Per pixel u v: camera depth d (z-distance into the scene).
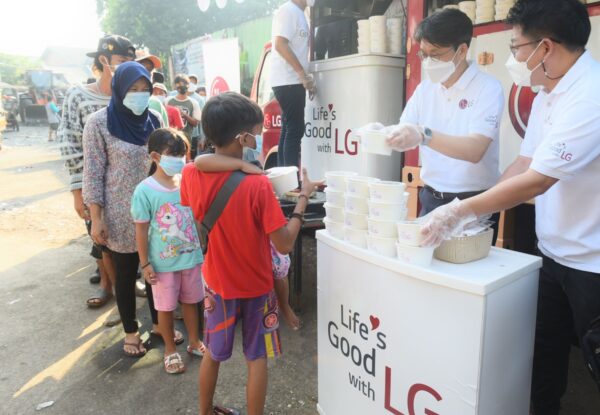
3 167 11.20
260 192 1.82
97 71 3.10
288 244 1.88
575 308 1.69
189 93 7.36
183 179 2.00
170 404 2.42
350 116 3.67
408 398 1.66
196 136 7.11
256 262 1.92
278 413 2.33
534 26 1.50
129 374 2.69
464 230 1.60
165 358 2.72
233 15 13.72
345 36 4.05
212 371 2.08
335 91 3.79
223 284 1.93
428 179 2.30
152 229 2.53
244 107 1.81
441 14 1.93
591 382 2.52
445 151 1.87
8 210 6.67
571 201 1.60
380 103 3.51
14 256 4.79
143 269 2.54
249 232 1.86
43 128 25.84
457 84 2.04
